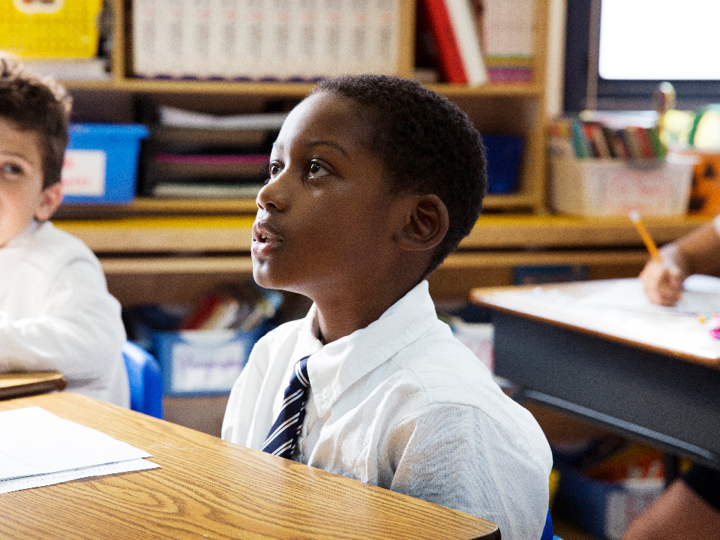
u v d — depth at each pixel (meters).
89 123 2.67
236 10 2.46
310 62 2.52
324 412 0.84
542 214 2.79
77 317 1.29
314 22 2.50
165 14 2.43
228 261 2.39
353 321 0.86
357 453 0.80
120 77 2.42
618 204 2.72
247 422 1.00
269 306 2.53
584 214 2.71
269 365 0.98
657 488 2.40
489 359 2.59
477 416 0.77
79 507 0.66
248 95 2.80
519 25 2.69
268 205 0.82
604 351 1.70
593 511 2.44
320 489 0.70
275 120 2.54
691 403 1.53
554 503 2.59
